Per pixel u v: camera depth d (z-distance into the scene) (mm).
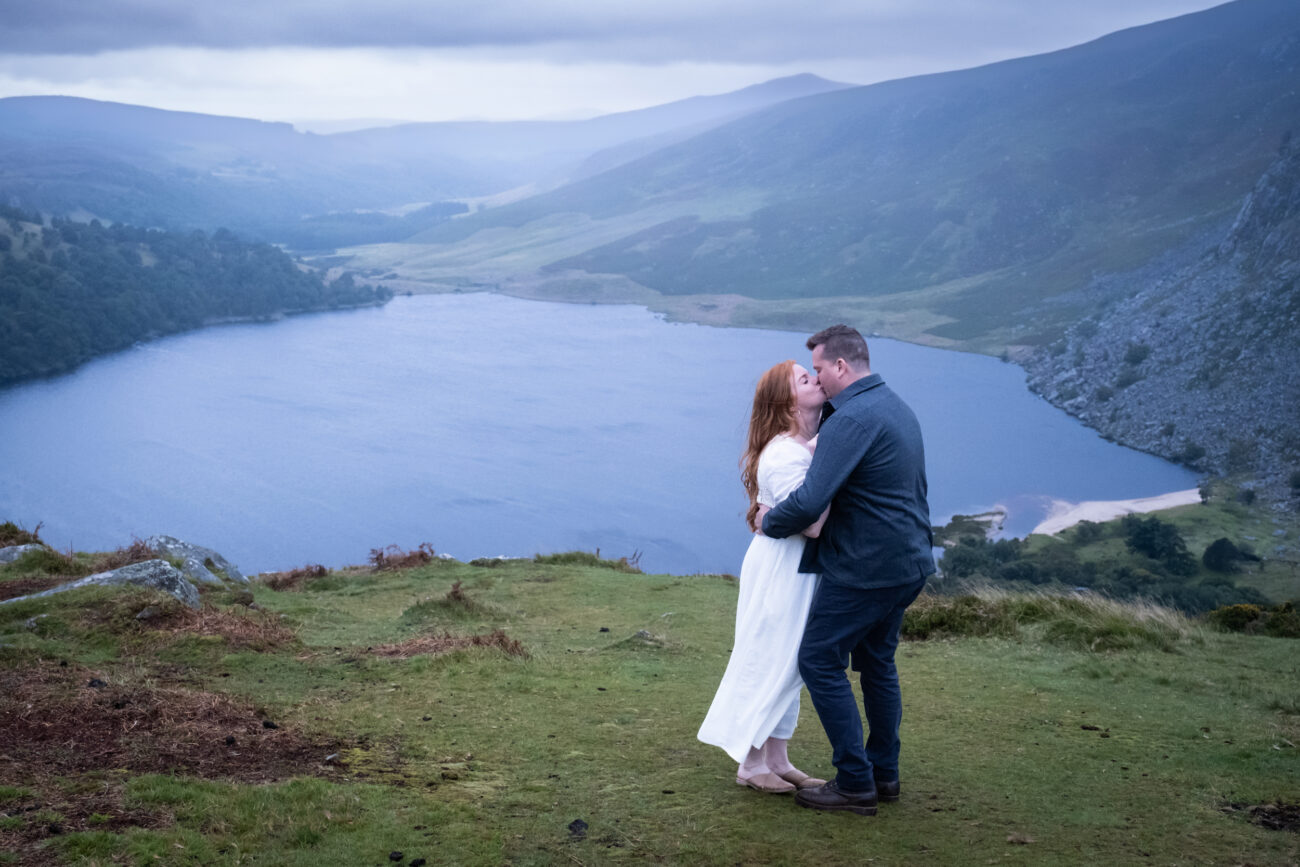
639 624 10625
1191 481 175375
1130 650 7789
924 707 5852
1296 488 154625
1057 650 7926
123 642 6184
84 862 2883
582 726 5113
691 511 182875
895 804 3980
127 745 4109
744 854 3375
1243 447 181750
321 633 8914
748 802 3934
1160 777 4430
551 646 8547
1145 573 106375
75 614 6547
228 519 166375
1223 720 5566
